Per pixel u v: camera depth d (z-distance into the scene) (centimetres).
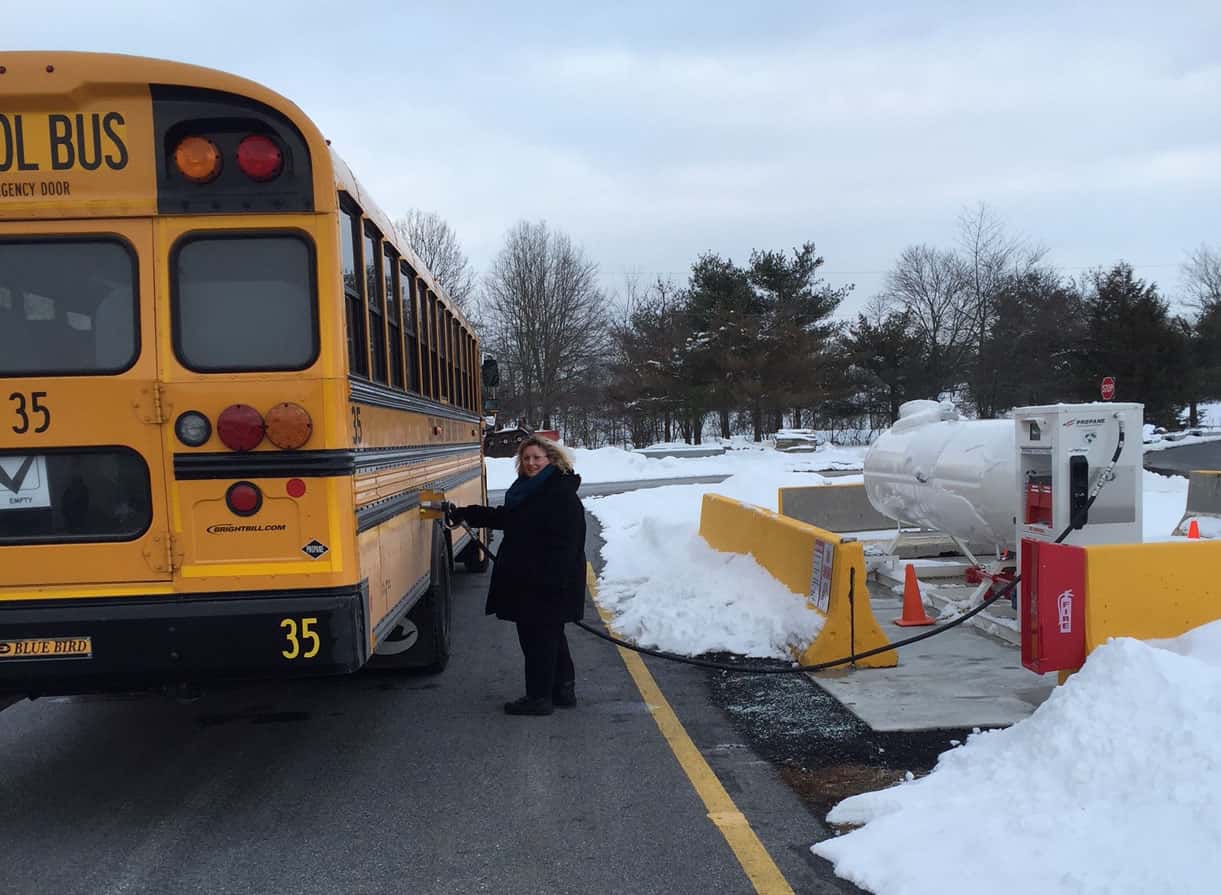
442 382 739
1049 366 4444
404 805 423
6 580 377
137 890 345
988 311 4912
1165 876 289
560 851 370
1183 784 324
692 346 4338
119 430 378
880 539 1022
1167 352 4200
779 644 653
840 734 493
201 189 384
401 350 547
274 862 367
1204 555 477
